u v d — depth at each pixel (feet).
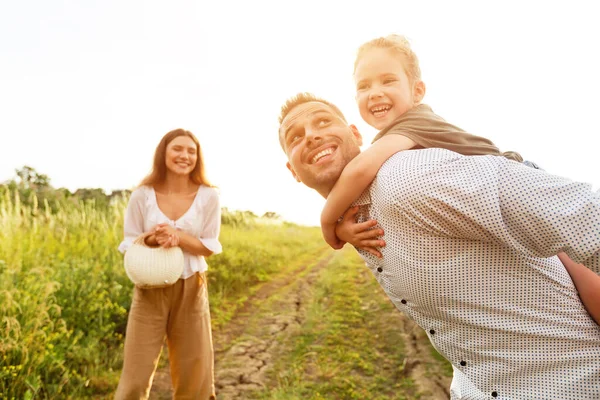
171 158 11.00
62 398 12.15
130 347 10.03
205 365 10.72
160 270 9.91
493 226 4.20
